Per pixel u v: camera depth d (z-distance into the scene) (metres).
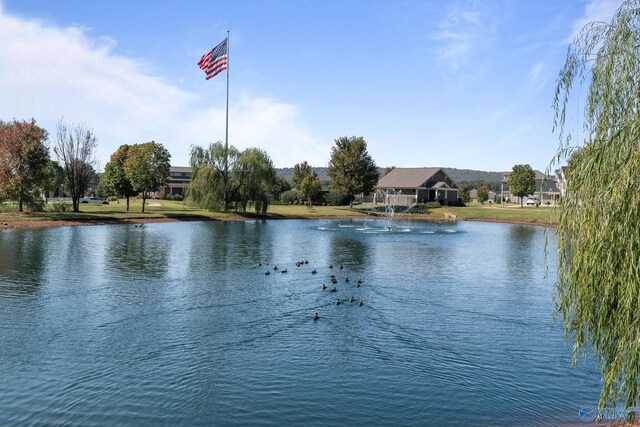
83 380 12.89
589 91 10.06
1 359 14.23
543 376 13.52
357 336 16.73
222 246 40.56
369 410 11.52
